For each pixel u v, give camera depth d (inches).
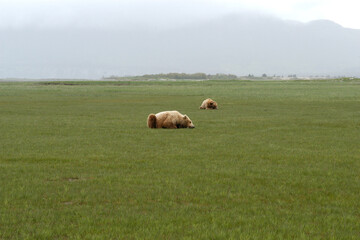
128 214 419.8
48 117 1599.4
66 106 2316.7
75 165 666.8
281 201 477.4
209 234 364.2
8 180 559.5
